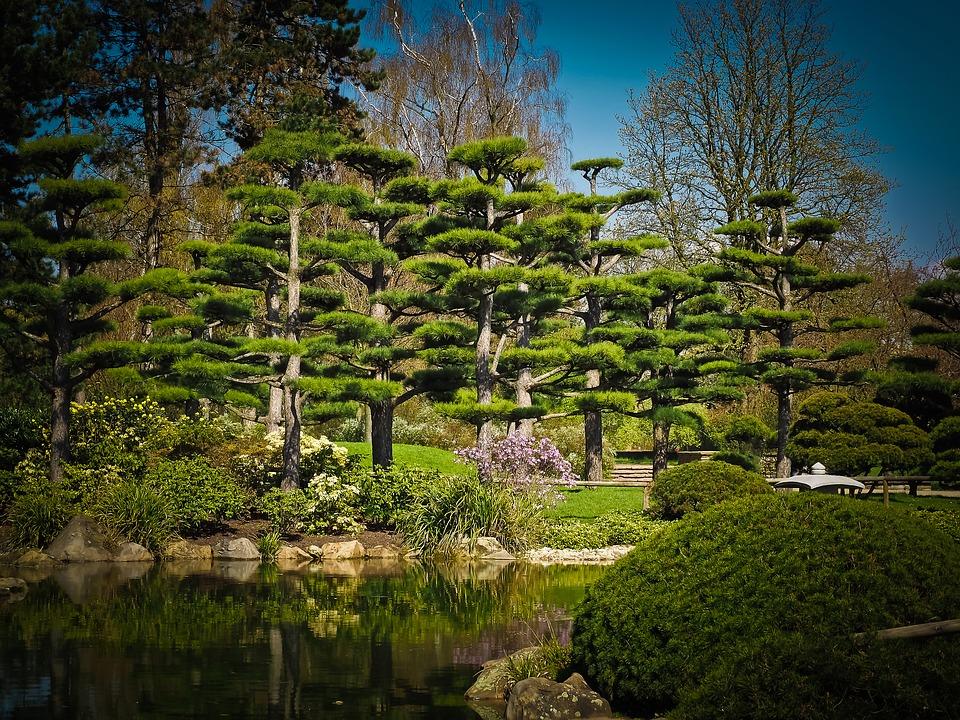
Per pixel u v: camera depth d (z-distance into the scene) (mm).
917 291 29109
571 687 8328
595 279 27328
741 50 36562
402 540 21641
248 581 16812
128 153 30266
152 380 23625
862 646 6625
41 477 21359
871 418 27453
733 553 7840
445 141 35656
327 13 32469
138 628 12406
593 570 18609
